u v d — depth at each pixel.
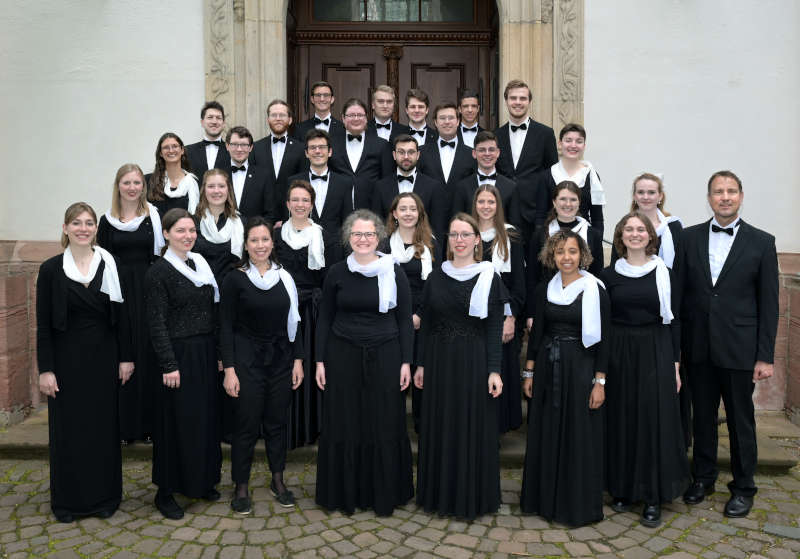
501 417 4.24
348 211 4.56
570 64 5.66
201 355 3.55
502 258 4.06
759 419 5.39
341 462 3.61
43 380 3.47
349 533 3.38
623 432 3.58
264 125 5.73
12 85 5.73
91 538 3.33
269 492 3.90
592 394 3.49
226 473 4.19
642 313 3.56
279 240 4.28
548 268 3.85
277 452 3.76
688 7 5.62
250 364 3.60
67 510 3.54
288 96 6.52
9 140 5.76
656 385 3.52
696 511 3.68
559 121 5.70
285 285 3.67
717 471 3.86
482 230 4.16
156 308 3.45
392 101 5.27
